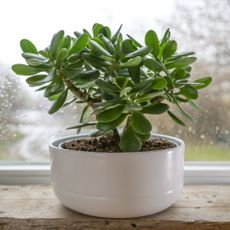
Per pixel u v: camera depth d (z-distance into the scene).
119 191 0.59
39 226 0.64
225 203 0.72
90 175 0.59
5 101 0.88
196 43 0.88
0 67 0.87
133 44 0.63
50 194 0.78
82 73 0.58
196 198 0.75
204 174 0.86
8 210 0.68
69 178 0.61
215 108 0.89
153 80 0.55
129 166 0.58
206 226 0.63
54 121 0.90
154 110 0.58
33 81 0.59
